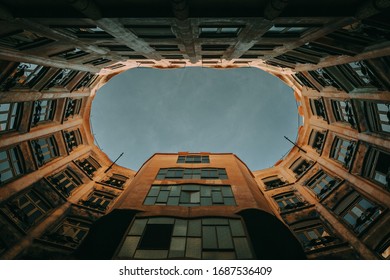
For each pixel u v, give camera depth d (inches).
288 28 356.2
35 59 439.5
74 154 795.4
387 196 464.8
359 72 476.4
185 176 616.1
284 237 371.9
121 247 353.7
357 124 559.8
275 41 402.6
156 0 269.4
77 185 747.4
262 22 297.4
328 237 512.7
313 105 793.6
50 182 615.5
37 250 458.6
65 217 600.4
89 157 901.2
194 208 453.1
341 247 477.1
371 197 509.7
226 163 691.4
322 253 478.3
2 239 432.5
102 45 454.9
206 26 328.2
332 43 378.6
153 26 327.9
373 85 434.3
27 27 312.5
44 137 664.4
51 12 279.9
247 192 509.4
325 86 632.4
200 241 366.0
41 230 512.1
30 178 558.9
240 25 322.3
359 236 469.1
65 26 323.9
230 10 284.0
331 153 711.7
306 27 328.8
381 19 269.1
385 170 502.6
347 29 349.1
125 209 437.1
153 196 505.4
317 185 718.5
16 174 539.5
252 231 381.4
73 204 634.2
